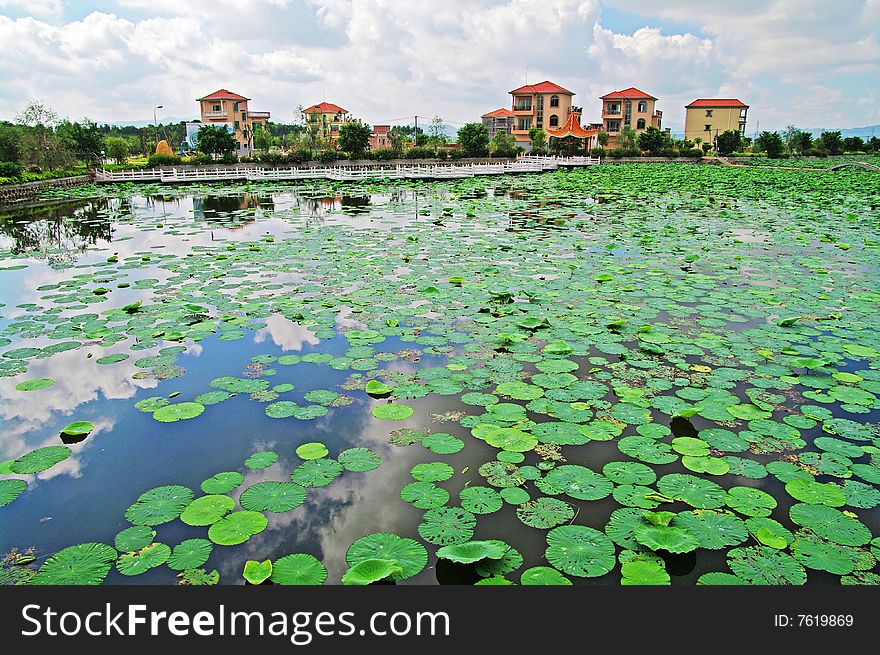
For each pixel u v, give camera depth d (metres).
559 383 5.34
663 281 8.86
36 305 7.79
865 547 3.34
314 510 3.71
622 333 6.62
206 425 4.71
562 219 15.72
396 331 6.70
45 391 5.32
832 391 5.16
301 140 44.59
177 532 3.51
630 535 3.43
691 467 4.06
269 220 16.08
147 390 5.33
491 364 5.79
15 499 3.85
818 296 8.02
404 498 3.79
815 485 3.86
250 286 8.69
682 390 5.21
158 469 4.15
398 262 10.23
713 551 3.33
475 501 3.74
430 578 3.19
